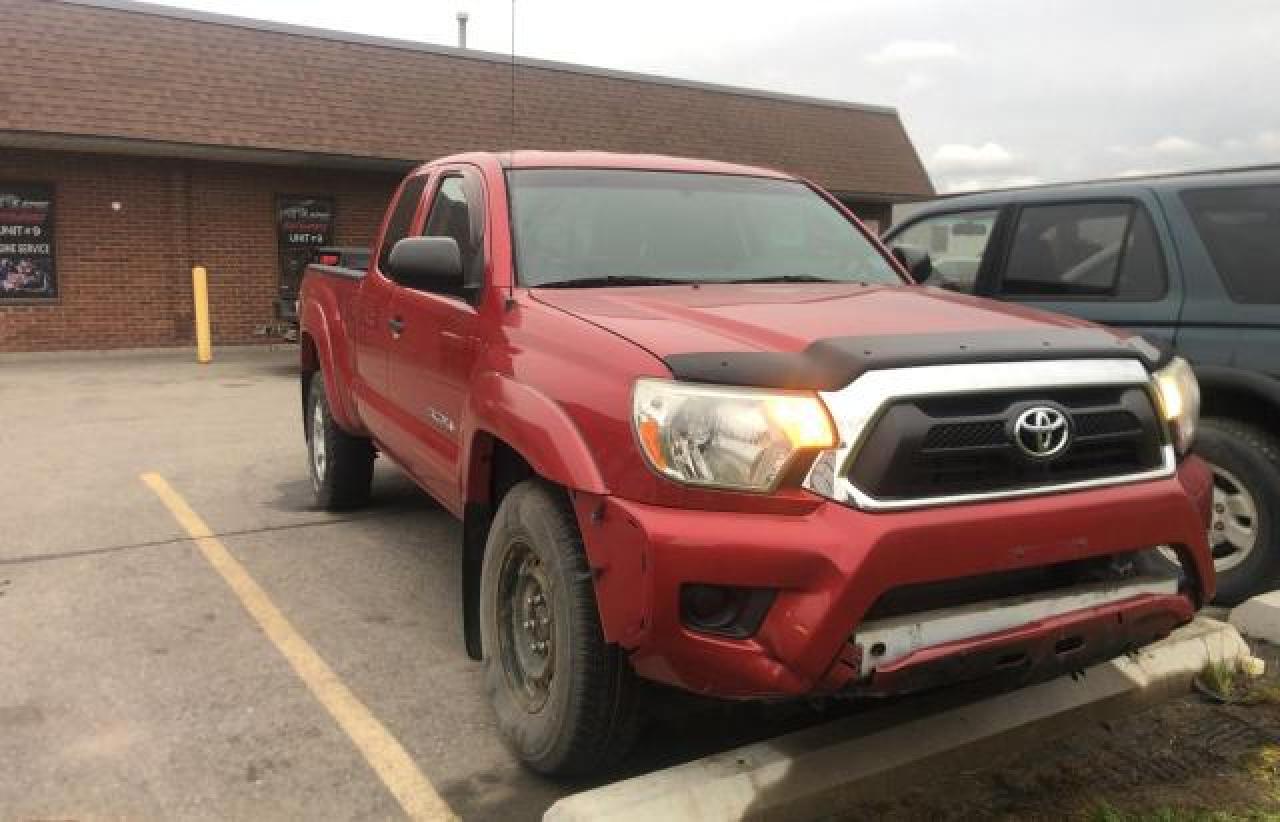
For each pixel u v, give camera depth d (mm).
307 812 2973
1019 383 2664
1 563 5176
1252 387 4320
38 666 3922
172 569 5121
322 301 6012
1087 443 2764
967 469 2605
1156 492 2836
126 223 15430
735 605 2535
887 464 2496
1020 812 2957
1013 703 3320
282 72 15906
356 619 4488
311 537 5719
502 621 3334
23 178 14617
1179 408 3049
